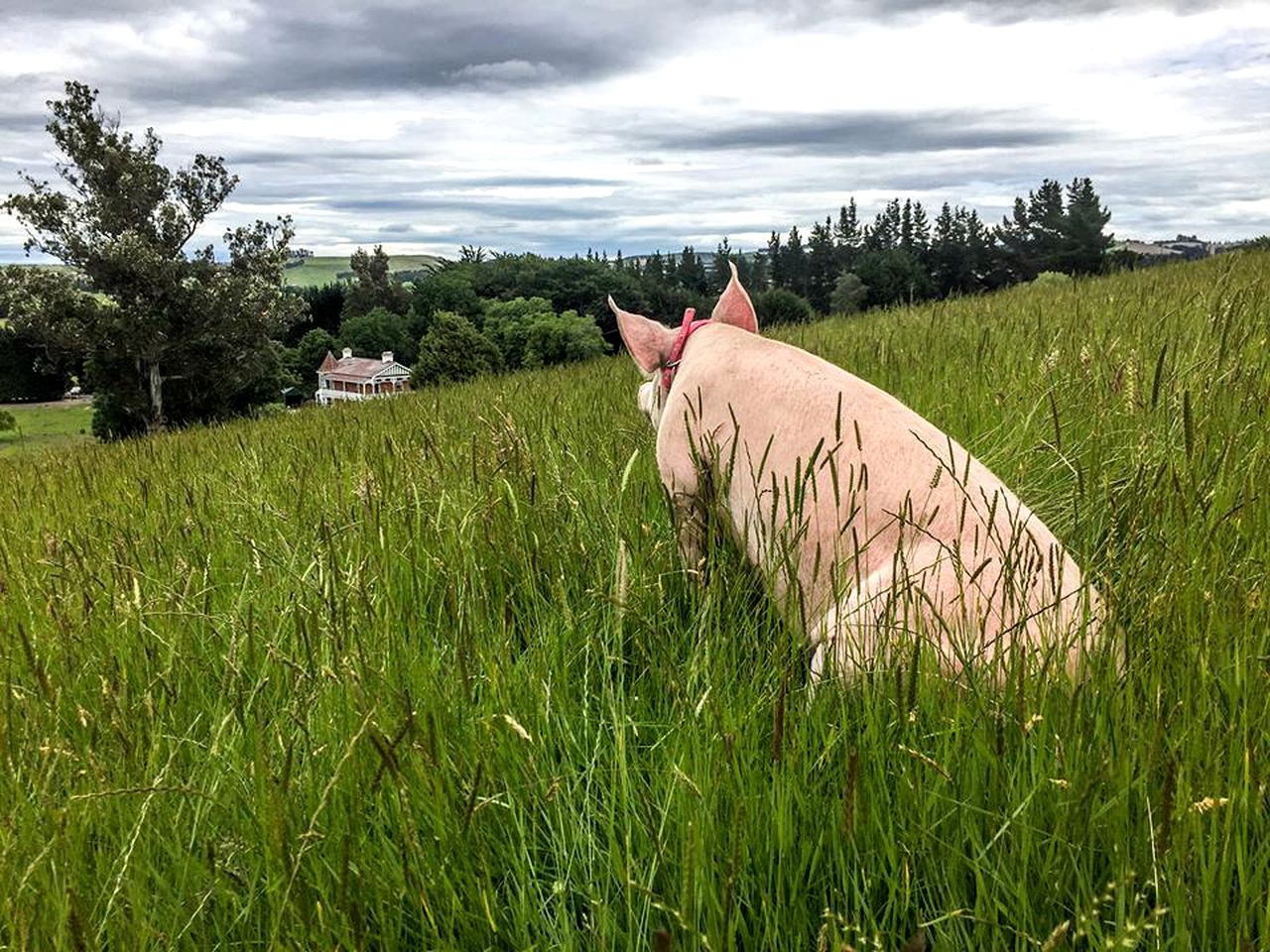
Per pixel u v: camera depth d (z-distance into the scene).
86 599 2.91
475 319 118.44
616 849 1.79
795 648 2.29
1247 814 1.57
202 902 1.70
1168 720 1.77
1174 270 15.03
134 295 46.03
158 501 5.02
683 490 3.40
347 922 1.60
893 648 2.05
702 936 1.39
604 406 5.85
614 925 1.68
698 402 3.25
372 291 149.62
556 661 2.49
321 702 2.26
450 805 1.91
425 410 8.25
